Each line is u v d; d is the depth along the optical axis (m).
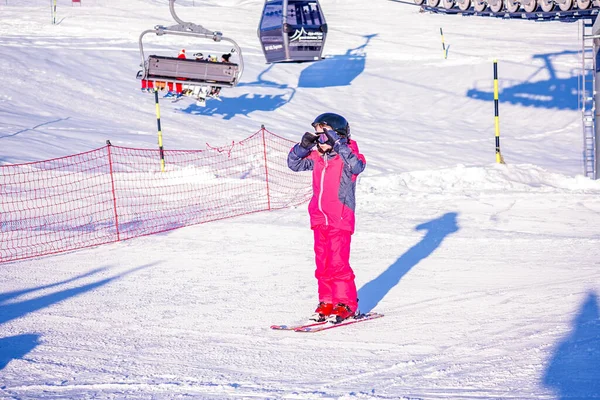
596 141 16.12
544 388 3.44
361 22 53.69
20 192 15.69
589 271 6.93
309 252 8.86
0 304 6.43
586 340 4.29
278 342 4.85
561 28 51.53
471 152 25.86
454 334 4.81
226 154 22.88
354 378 3.88
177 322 5.54
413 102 34.34
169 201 15.12
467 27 51.94
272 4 28.34
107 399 3.61
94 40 39.72
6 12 48.16
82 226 12.11
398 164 22.97
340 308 5.40
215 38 22.61
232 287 6.93
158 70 22.95
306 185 17.86
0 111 26.05
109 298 6.57
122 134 24.91
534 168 16.08
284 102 32.97
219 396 3.61
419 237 9.55
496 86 16.84
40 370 4.22
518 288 6.31
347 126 5.39
